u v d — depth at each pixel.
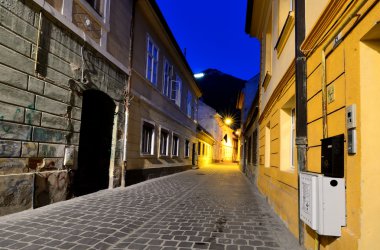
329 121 3.51
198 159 28.98
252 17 11.78
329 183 3.07
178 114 19.50
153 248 3.92
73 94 7.19
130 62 10.74
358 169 2.77
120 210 6.28
